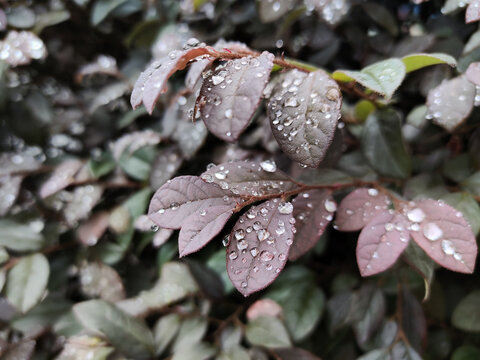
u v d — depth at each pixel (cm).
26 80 31
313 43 25
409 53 22
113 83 29
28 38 23
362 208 17
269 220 15
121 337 20
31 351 22
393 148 19
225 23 26
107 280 23
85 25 31
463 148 23
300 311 22
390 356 19
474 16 16
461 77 18
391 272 22
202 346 20
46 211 26
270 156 21
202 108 13
